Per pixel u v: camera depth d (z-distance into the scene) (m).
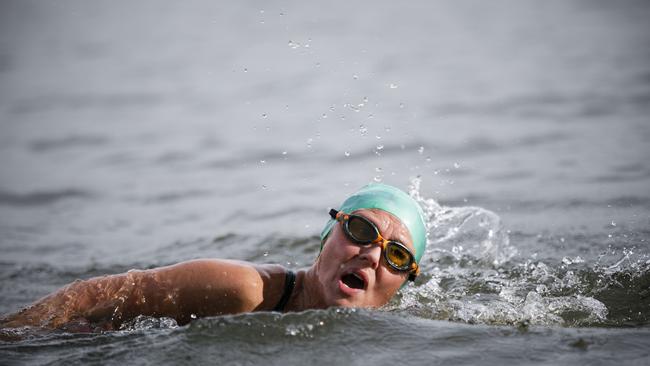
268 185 36.22
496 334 16.34
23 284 24.23
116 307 17.56
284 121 48.50
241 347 15.13
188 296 17.70
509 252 24.48
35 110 56.25
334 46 71.94
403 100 51.31
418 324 16.80
